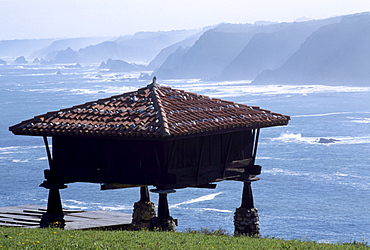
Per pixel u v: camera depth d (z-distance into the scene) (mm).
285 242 30797
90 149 35219
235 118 36719
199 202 166375
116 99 38656
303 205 164625
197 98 39781
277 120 38406
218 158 36688
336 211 156875
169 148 33594
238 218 38156
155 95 37969
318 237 129625
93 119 35719
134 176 34281
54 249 23250
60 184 36188
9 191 185000
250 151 38781
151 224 34750
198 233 36156
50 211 36312
